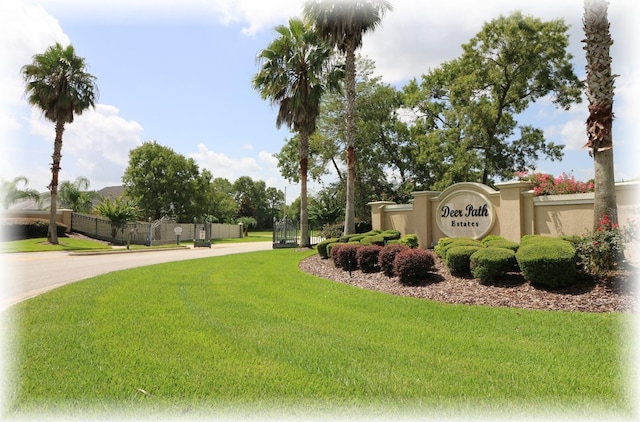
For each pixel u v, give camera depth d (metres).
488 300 7.49
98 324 6.27
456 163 24.05
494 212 12.50
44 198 38.38
